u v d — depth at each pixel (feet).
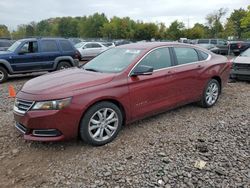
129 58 16.28
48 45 38.32
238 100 23.59
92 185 11.05
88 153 13.61
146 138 15.34
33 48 37.11
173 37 252.83
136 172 11.91
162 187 10.91
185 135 15.78
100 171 12.01
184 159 12.99
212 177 11.55
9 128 16.84
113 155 13.41
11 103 23.43
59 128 13.05
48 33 325.42
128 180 11.35
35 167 12.43
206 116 19.08
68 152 13.73
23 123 13.35
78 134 13.85
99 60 17.78
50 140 13.14
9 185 11.17
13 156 13.41
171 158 13.08
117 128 14.97
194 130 16.53
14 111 13.99
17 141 14.99
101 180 11.37
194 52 19.89
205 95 20.38
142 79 15.74
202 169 12.13
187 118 18.61
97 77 14.57
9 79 38.68
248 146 14.42
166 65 17.42
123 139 15.19
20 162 12.87
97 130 14.24
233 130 16.56
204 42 98.53
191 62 19.30
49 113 12.81
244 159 13.04
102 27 272.10
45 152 13.75
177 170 12.05
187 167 12.29
